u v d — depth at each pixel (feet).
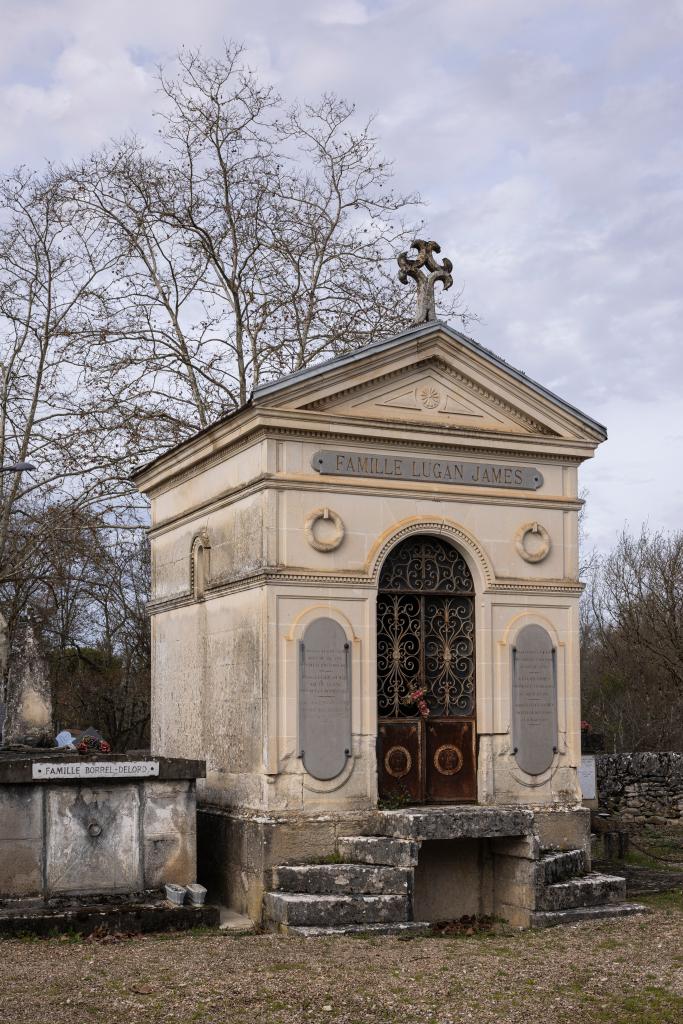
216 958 40.14
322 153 96.48
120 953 40.98
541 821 54.03
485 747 53.72
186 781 48.60
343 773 50.26
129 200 93.91
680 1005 34.47
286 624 50.24
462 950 42.14
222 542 55.06
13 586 107.76
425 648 54.03
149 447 91.30
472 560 54.65
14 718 62.28
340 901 45.98
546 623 55.93
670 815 76.02
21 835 45.83
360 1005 34.42
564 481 57.47
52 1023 32.30
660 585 118.21
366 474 52.54
